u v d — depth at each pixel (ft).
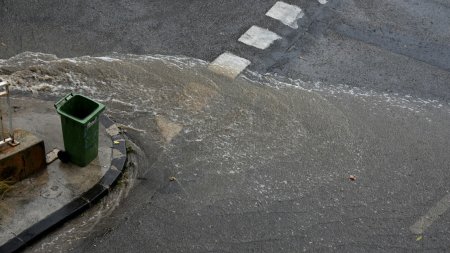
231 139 33.06
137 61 36.50
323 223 30.09
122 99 34.14
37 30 37.40
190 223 29.45
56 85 34.17
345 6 42.93
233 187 30.96
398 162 33.22
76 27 38.04
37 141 28.96
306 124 34.42
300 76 37.37
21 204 28.60
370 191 31.68
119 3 40.14
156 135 32.68
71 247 28.19
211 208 30.07
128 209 29.58
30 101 32.48
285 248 29.07
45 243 28.12
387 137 34.40
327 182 31.76
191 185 30.81
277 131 33.83
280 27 40.47
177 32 38.93
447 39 41.65
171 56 37.29
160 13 39.99
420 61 39.68
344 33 40.81
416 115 35.99
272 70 37.47
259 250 28.89
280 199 30.76
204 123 33.65
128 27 38.68
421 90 37.76
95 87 34.53
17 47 36.14
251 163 32.09
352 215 30.55
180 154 32.01
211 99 34.99
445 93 37.81
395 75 38.45
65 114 28.68
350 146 33.63
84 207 29.09
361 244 29.55
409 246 29.76
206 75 36.37
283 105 35.27
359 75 38.06
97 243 28.43
